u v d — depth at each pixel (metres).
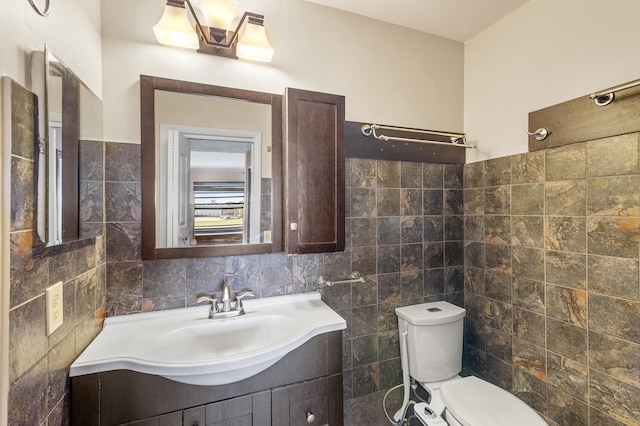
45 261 0.80
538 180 1.54
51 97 0.81
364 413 1.72
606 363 1.26
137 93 1.29
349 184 1.70
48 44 0.83
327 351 1.24
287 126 1.38
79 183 1.02
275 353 1.05
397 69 1.83
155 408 0.98
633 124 1.18
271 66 1.53
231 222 1.41
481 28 1.86
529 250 1.59
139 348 1.05
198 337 1.24
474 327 1.93
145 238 1.27
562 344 1.43
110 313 1.26
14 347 0.66
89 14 1.14
